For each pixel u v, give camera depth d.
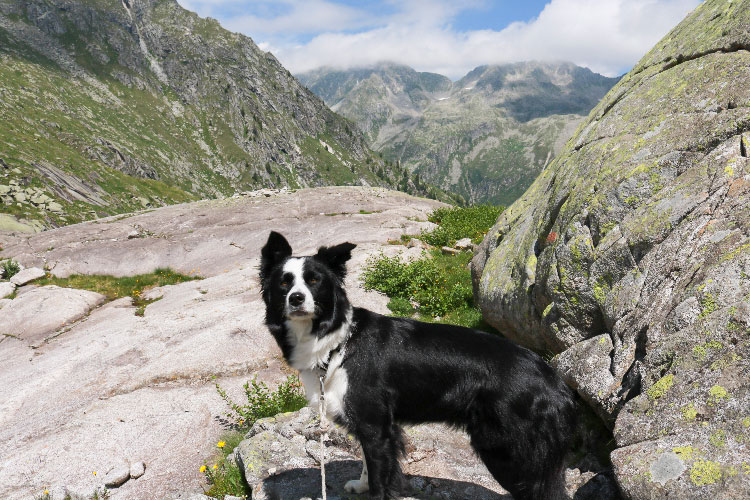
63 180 23.39
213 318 3.68
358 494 1.54
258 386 2.83
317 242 5.73
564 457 1.28
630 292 1.50
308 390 1.44
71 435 2.39
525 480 1.27
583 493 1.37
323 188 8.79
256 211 7.20
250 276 4.78
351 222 6.41
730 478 0.96
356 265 4.50
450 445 1.81
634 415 1.18
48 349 3.57
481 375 1.32
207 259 5.91
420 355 1.37
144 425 2.48
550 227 2.07
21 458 2.25
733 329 1.11
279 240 1.48
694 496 0.98
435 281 3.88
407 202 7.70
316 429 1.88
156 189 36.38
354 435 1.41
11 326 4.11
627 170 1.72
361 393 1.38
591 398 1.45
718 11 1.98
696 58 1.92
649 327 1.34
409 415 1.39
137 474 2.12
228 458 2.03
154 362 3.06
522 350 1.36
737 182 1.38
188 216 7.16
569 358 1.61
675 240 1.43
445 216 6.29
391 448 1.38
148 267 5.85
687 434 1.06
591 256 1.68
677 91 1.83
